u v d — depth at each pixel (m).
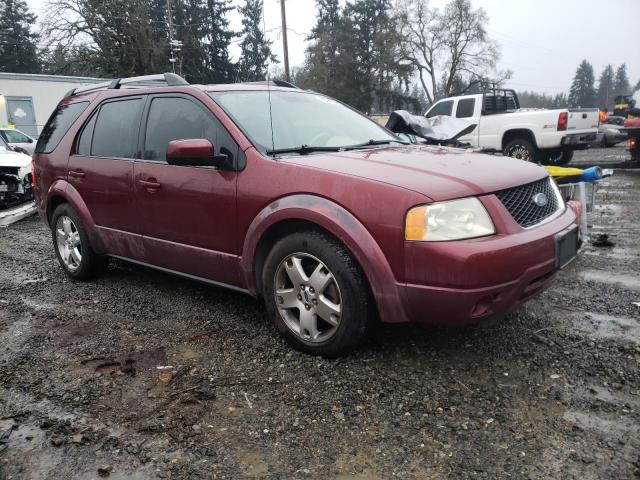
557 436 2.34
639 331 3.39
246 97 3.86
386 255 2.75
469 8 47.34
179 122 3.82
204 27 44.81
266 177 3.20
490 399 2.66
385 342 3.31
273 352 3.26
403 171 2.91
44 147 5.14
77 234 4.82
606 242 5.61
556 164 12.99
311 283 3.06
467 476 2.12
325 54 51.06
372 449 2.31
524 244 2.70
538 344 3.24
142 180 3.93
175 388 2.87
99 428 2.52
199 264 3.70
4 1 56.25
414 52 49.62
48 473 2.21
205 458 2.28
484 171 2.99
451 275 2.59
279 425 2.50
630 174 11.72
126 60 36.12
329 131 3.94
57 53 34.75
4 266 5.62
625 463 2.15
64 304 4.30
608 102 121.88
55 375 3.07
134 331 3.69
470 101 13.23
